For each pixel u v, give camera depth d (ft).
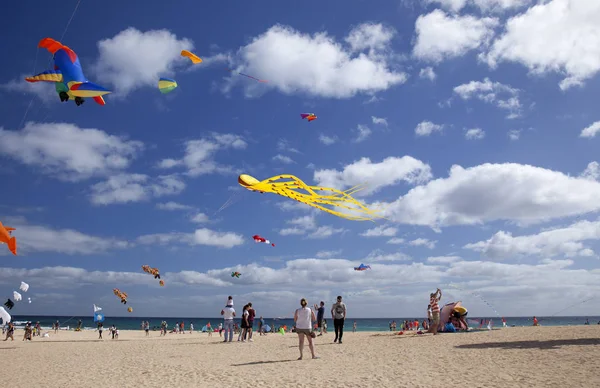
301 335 35.88
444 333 53.26
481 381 22.57
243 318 61.31
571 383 20.66
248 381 26.30
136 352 50.11
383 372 27.35
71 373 34.40
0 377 33.68
